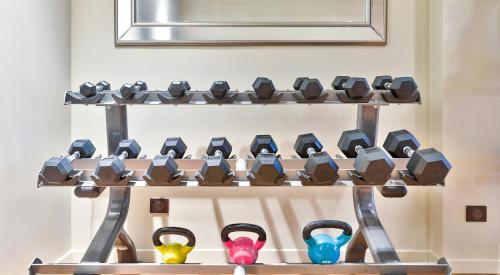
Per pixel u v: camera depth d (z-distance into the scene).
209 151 1.53
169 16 1.98
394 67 2.00
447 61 1.86
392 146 1.38
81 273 1.20
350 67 2.00
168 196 2.01
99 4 1.98
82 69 1.98
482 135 1.86
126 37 1.96
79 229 2.01
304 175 1.17
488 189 1.87
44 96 1.71
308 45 2.00
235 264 1.27
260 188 2.01
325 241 1.37
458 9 1.85
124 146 1.50
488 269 1.87
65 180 1.16
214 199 2.02
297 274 1.25
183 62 2.00
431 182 1.14
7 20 1.43
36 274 1.18
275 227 2.01
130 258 1.72
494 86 1.86
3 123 1.41
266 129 2.02
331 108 2.02
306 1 1.99
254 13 1.99
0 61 1.39
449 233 1.88
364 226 1.45
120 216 1.50
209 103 1.43
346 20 1.99
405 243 2.02
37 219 1.65
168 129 2.01
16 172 1.49
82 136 2.00
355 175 1.16
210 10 1.99
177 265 1.25
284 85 2.00
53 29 1.79
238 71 2.00
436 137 1.92
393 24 2.00
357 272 1.23
